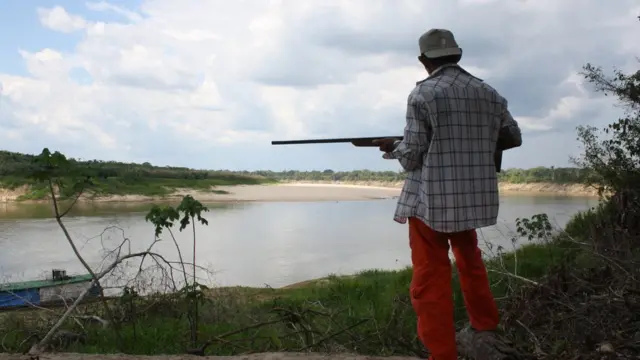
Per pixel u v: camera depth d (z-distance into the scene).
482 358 3.27
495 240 15.16
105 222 42.09
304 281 21.53
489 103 3.04
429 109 2.90
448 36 3.11
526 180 108.00
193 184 98.56
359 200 91.38
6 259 24.45
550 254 9.49
